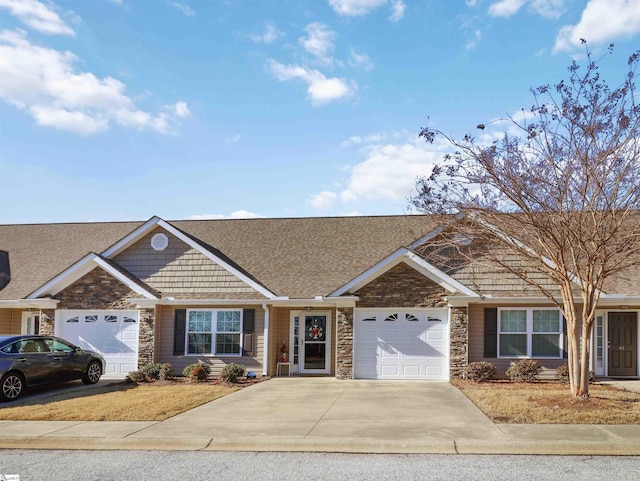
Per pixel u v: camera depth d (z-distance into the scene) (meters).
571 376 14.43
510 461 9.40
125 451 10.37
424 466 9.10
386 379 19.89
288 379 20.00
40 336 17.31
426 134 14.61
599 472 8.73
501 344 19.97
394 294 20.12
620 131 13.09
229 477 8.59
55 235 27.22
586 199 13.48
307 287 21.28
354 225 25.50
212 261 21.61
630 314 20.44
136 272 21.95
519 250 14.80
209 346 21.08
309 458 9.69
